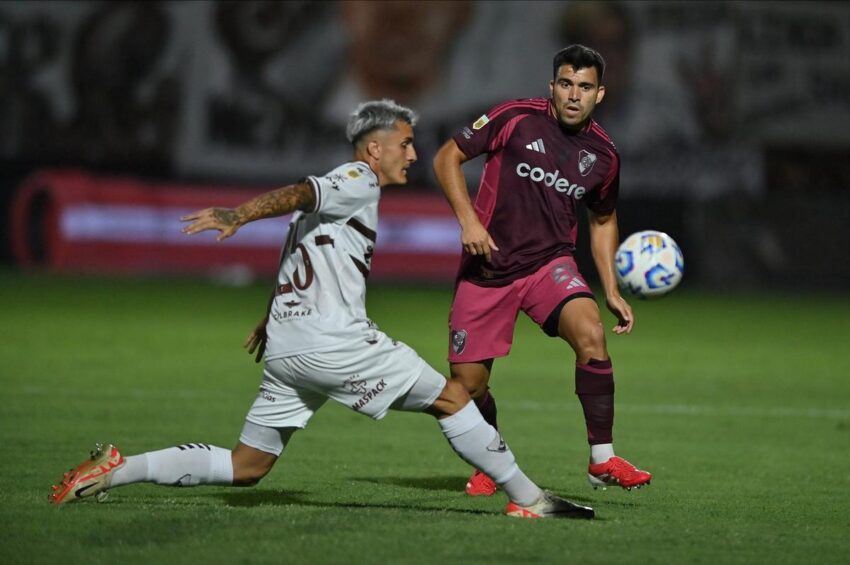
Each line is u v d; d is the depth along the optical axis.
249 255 86.31
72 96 82.31
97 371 39.47
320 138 85.81
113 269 83.06
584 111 20.64
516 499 18.50
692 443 29.03
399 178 18.48
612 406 19.86
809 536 18.05
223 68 84.06
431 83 86.75
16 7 80.81
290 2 84.50
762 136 92.38
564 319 20.33
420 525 17.53
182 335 51.38
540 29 87.81
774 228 91.38
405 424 30.97
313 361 17.47
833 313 74.56
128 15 82.62
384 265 86.19
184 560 15.21
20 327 51.88
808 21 92.75
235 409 32.50
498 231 21.06
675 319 69.12
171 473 18.11
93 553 15.54
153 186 83.56
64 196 81.19
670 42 89.81
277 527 17.14
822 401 37.59
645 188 90.06
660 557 16.11
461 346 21.38
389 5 85.69
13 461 23.55
